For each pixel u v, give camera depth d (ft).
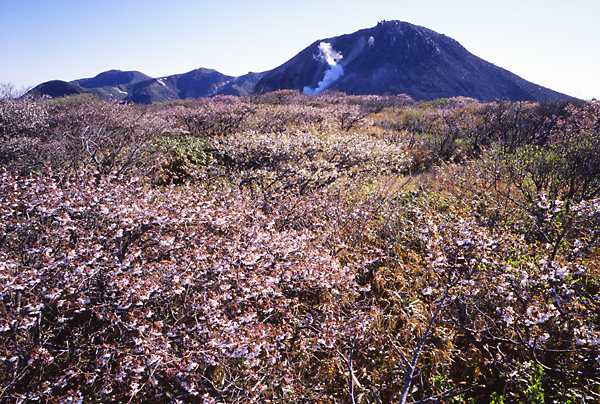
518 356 11.93
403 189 27.35
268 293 12.17
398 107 113.70
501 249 13.70
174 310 12.12
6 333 10.50
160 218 12.32
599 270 13.03
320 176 26.27
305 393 10.41
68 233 11.43
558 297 11.56
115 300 11.20
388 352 11.91
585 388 10.27
